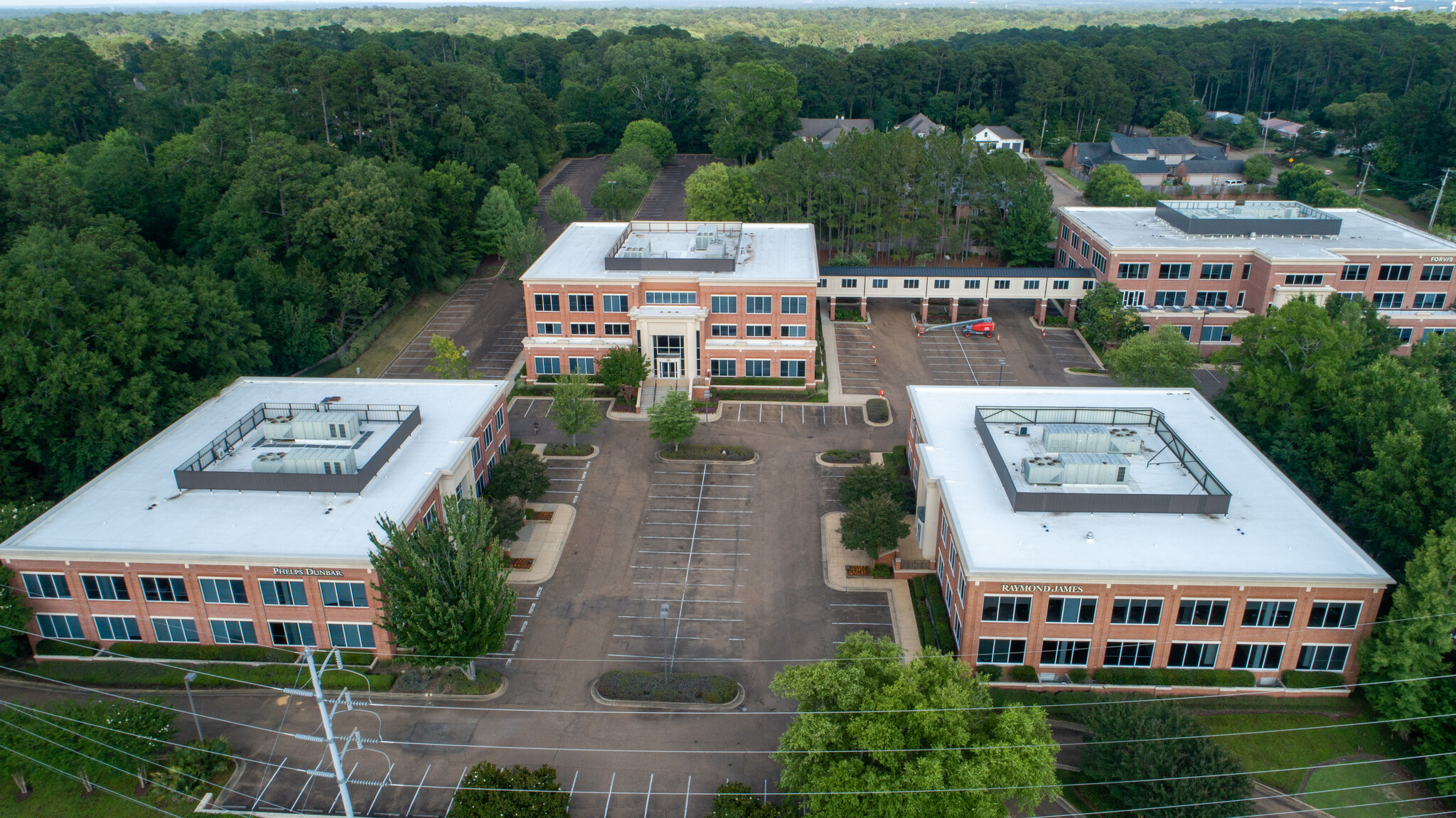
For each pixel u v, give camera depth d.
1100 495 57.09
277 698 53.34
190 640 56.81
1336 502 62.91
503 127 152.25
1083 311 106.88
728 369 95.06
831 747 42.00
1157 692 52.94
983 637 53.56
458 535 51.66
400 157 132.00
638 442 83.75
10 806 46.62
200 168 113.62
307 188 105.19
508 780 43.91
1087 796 46.72
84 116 140.38
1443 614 47.53
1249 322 75.00
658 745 50.19
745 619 60.38
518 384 95.38
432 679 54.50
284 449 65.38
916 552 67.00
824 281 111.00
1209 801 41.72
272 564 53.69
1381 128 167.62
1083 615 52.56
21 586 55.28
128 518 57.75
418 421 69.75
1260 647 53.03
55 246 72.88
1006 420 68.94
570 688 54.34
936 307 117.44
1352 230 110.56
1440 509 54.78
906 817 39.22
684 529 70.44
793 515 72.31
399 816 45.66
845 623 60.03
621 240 100.44
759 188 127.81
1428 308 101.50
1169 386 79.69
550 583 63.94
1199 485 59.34
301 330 96.38
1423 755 46.75
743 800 42.44
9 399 68.94
